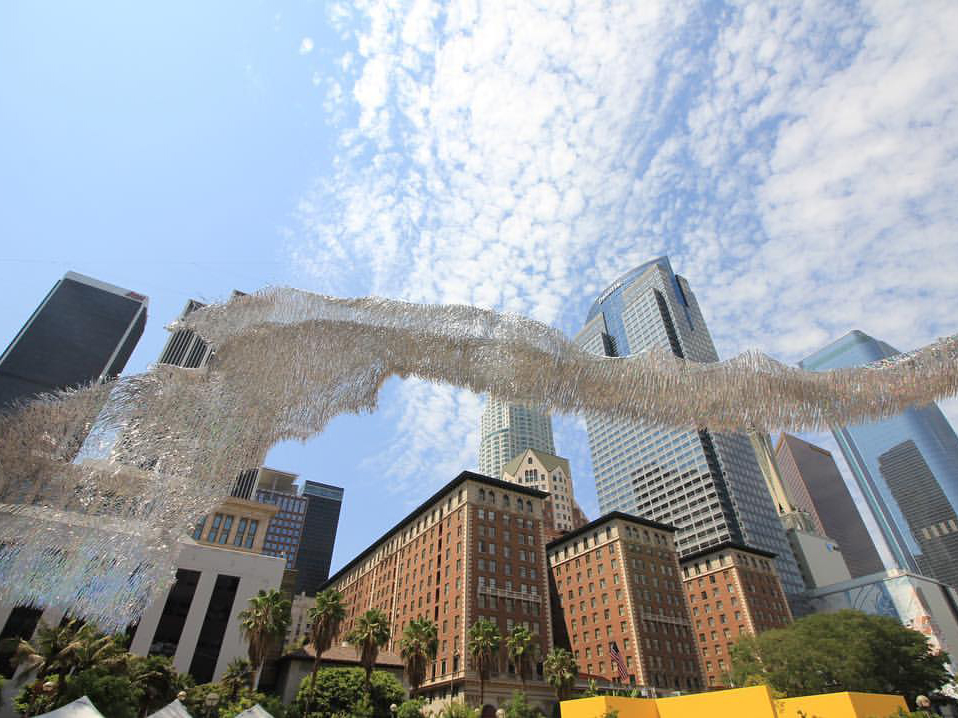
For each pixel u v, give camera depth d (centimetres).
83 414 279
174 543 264
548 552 8806
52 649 2453
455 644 5581
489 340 304
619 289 18050
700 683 6756
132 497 269
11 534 253
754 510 11525
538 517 6950
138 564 259
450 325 314
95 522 262
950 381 264
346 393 302
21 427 264
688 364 290
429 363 304
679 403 275
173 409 287
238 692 4000
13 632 2459
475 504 6575
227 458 284
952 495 16550
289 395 298
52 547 255
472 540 6250
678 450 12325
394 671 5597
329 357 308
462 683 5234
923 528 17200
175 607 4497
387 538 8431
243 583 4831
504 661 5547
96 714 1329
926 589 9219
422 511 7600
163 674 3284
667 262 17775
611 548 7588
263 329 315
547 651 5922
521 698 4278
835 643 4734
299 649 5219
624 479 13438
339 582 10244
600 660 6981
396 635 6881
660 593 7319
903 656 4744
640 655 6500
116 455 276
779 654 4869
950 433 17488
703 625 8500
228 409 292
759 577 8525
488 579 6044
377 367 307
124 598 251
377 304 326
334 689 4238
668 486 12269
